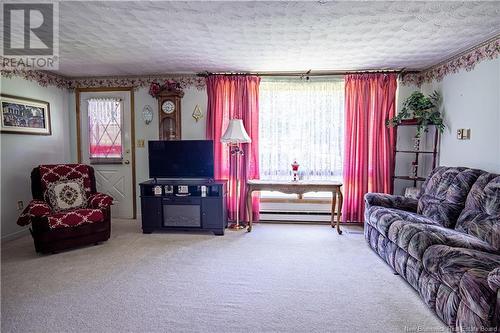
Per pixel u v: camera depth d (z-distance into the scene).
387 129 4.22
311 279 2.71
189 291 2.49
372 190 4.28
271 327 2.02
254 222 4.53
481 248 2.21
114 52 3.42
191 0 2.15
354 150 4.30
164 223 4.07
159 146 4.30
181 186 4.04
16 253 3.34
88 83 4.71
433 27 2.69
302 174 4.21
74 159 4.82
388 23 2.60
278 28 2.71
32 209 3.21
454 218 2.77
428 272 2.21
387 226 2.92
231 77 4.38
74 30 2.74
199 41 3.06
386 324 2.05
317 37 2.95
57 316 2.13
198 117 4.56
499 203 2.37
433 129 4.09
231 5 2.24
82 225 3.46
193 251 3.40
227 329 1.99
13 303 2.30
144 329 1.99
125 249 3.47
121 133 4.72
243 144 4.40
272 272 2.86
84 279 2.70
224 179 4.47
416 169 4.12
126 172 4.77
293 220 4.55
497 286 1.55
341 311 2.20
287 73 4.40
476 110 3.19
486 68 3.04
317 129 4.44
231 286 2.58
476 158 3.19
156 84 4.46
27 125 4.00
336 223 4.36
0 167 3.67
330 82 4.40
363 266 2.99
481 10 2.33
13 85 3.82
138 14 2.40
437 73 3.96
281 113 4.46
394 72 4.22
